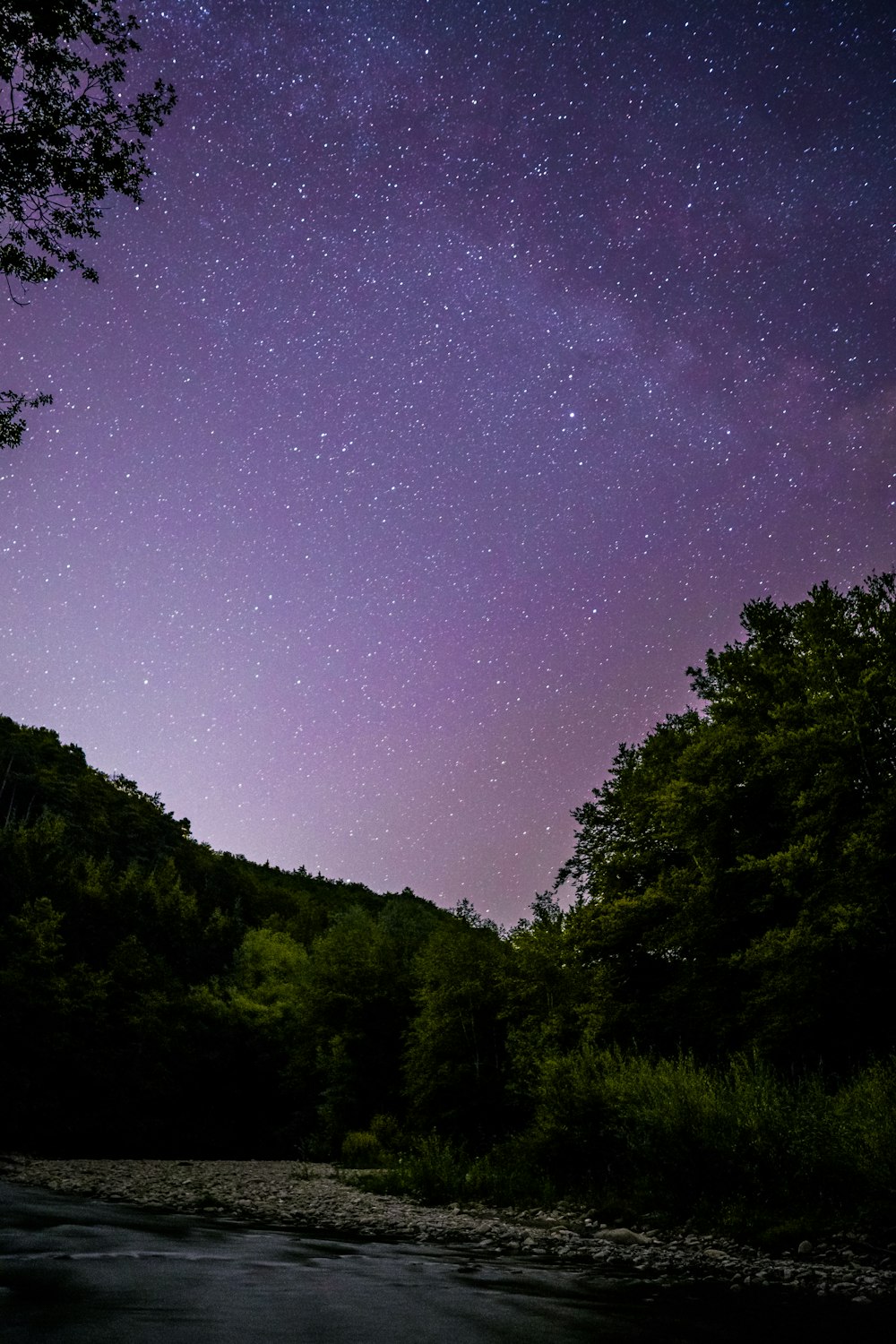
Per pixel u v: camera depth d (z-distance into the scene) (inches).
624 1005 1082.7
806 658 985.5
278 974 3065.9
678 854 1179.9
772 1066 708.7
